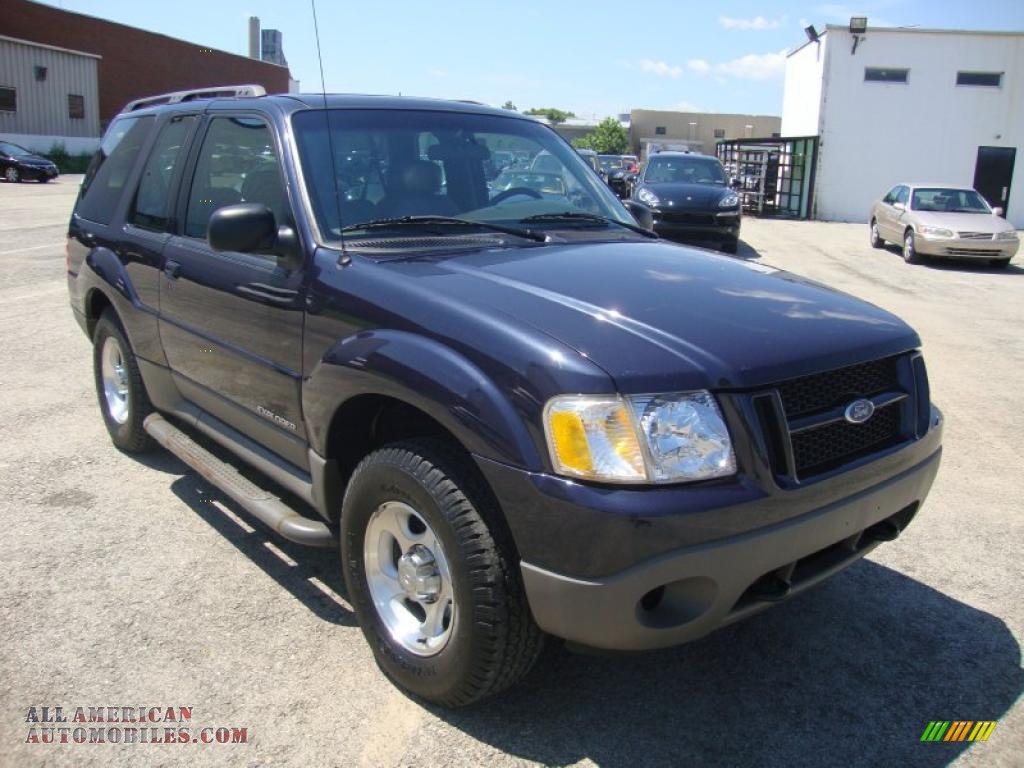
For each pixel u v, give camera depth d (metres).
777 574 2.58
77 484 4.61
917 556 4.07
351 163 3.50
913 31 26.38
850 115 27.12
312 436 3.12
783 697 2.98
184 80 50.03
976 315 10.82
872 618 3.50
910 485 2.87
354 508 2.92
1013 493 4.89
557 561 2.35
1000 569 3.95
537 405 2.36
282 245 3.23
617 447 2.29
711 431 2.36
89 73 43.00
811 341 2.66
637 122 75.88
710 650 3.25
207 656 3.11
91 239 4.97
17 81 39.16
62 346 7.55
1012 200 27.38
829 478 2.57
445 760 2.62
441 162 3.75
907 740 2.77
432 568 2.75
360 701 2.88
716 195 14.92
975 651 3.28
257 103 3.78
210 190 3.94
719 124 76.00
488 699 2.91
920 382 2.99
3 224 16.42
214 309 3.69
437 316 2.66
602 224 3.96
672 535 2.28
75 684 2.93
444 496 2.57
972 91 26.77
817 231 23.14
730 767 2.63
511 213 3.78
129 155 4.89
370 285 2.91
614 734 2.76
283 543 4.00
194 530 4.10
